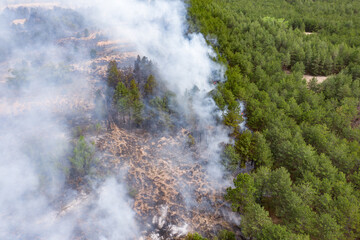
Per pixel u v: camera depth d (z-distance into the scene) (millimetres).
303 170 37969
